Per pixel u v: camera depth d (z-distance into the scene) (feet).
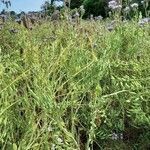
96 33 13.60
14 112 8.91
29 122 8.36
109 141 10.09
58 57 10.67
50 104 8.71
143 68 10.82
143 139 9.94
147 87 10.19
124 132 10.42
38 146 8.07
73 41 12.20
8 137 8.23
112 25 15.02
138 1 29.30
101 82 10.84
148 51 11.89
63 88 10.42
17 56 11.00
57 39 11.97
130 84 10.49
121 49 12.07
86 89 9.82
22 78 9.82
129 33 12.20
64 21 14.43
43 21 16.87
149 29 13.89
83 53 11.02
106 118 9.71
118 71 11.08
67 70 10.60
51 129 8.54
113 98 10.40
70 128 9.84
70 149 8.64
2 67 9.62
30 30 14.93
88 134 9.54
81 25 13.75
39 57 10.79
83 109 9.92
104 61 10.39
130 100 10.07
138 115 9.75
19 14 18.69
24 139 7.94
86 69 10.32
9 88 8.93
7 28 15.01
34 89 9.37
